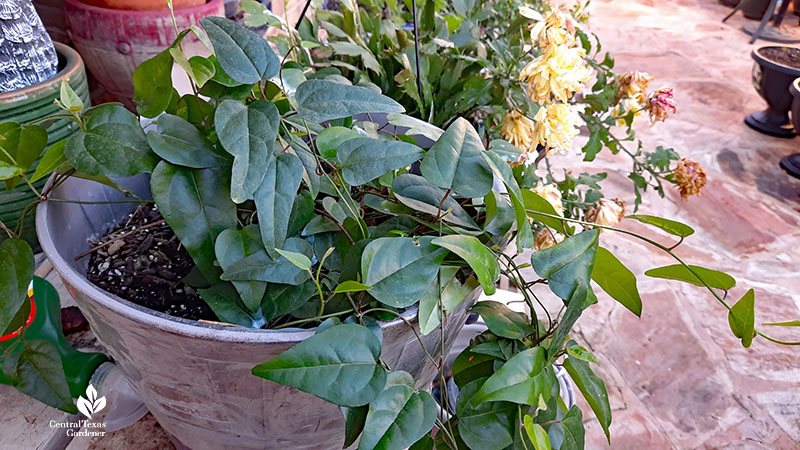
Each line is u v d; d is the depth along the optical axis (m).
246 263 0.46
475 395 0.43
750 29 3.30
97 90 1.34
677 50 2.97
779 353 1.29
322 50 0.85
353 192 0.60
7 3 0.79
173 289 0.57
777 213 1.80
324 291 0.49
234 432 0.55
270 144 0.44
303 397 0.49
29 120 0.83
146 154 0.46
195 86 0.52
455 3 0.99
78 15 1.08
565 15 0.79
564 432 0.47
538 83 0.78
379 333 0.43
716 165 2.03
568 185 1.08
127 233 0.60
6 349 0.57
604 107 1.04
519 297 1.06
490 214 0.50
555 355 0.48
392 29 0.96
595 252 0.47
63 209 0.55
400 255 0.43
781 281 1.51
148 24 1.07
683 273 0.52
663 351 1.28
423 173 0.45
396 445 0.39
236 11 1.39
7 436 0.73
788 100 2.18
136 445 0.77
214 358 0.44
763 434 1.11
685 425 1.12
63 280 0.48
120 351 0.50
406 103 0.93
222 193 0.48
